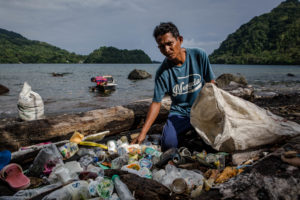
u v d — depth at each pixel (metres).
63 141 3.16
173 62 2.97
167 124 3.09
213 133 2.53
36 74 34.12
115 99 10.12
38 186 2.37
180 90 3.03
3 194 2.22
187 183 2.11
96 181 1.99
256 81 20.52
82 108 7.77
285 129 2.51
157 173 2.36
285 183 1.46
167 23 2.65
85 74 36.12
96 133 3.70
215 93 2.47
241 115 2.46
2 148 2.91
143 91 13.58
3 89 12.41
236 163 2.45
